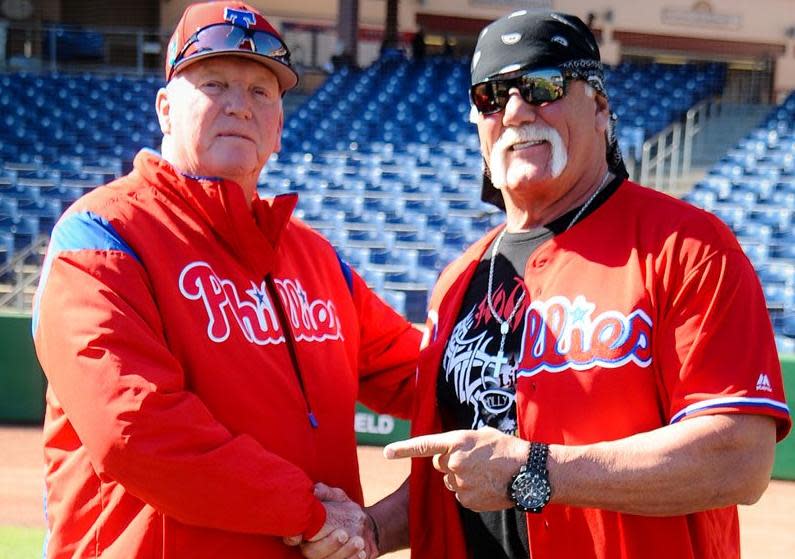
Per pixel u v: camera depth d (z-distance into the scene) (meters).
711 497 1.93
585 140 2.29
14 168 14.16
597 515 2.05
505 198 2.46
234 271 2.29
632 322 2.04
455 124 15.80
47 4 19.55
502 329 2.27
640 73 17.78
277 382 2.27
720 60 21.08
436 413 2.43
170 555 2.07
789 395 6.26
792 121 16.12
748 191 13.19
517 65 2.24
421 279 9.57
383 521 2.51
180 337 2.14
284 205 2.36
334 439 2.42
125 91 17.41
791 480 6.36
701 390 1.95
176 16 20.30
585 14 20.66
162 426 1.95
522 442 2.01
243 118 2.27
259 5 20.22
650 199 2.19
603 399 2.03
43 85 17.44
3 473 6.14
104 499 2.11
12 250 10.55
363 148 14.97
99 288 2.04
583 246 2.19
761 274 9.75
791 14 20.81
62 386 2.02
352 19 18.44
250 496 2.02
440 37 21.28
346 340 2.62
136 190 2.26
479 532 2.30
